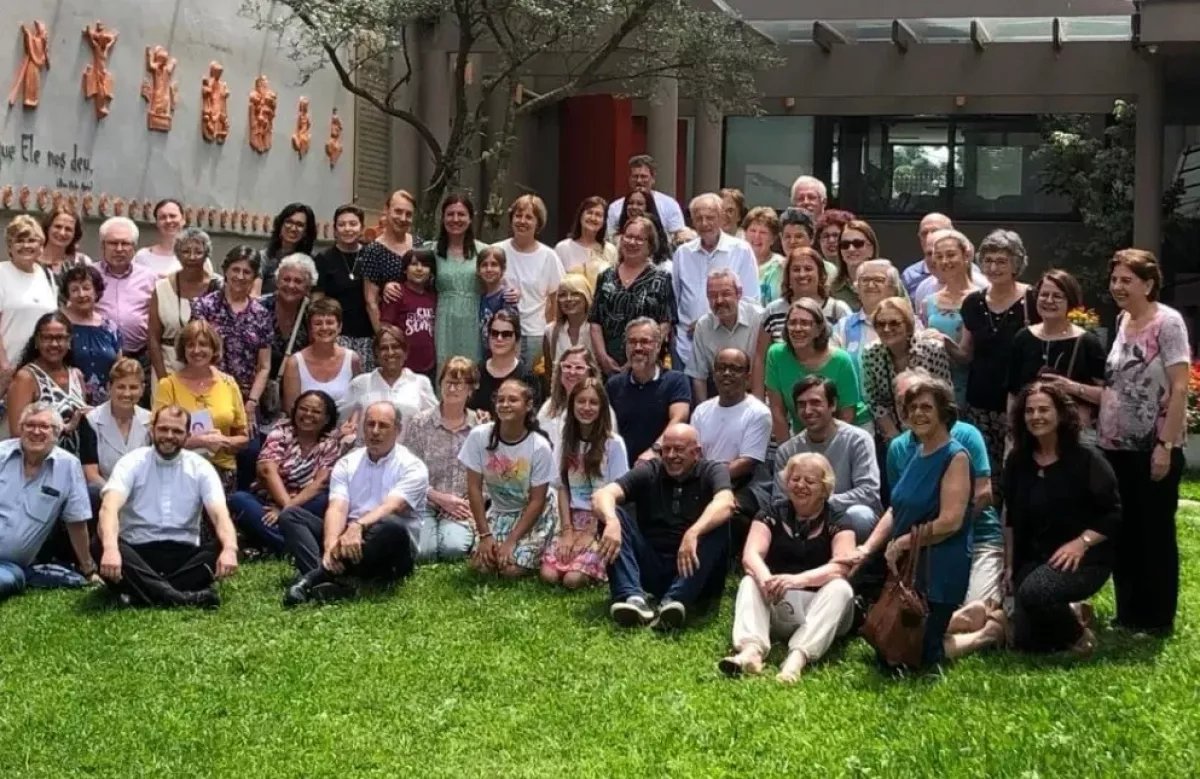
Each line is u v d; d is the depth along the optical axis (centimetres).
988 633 660
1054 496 655
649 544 738
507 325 895
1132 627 691
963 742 527
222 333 888
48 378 821
